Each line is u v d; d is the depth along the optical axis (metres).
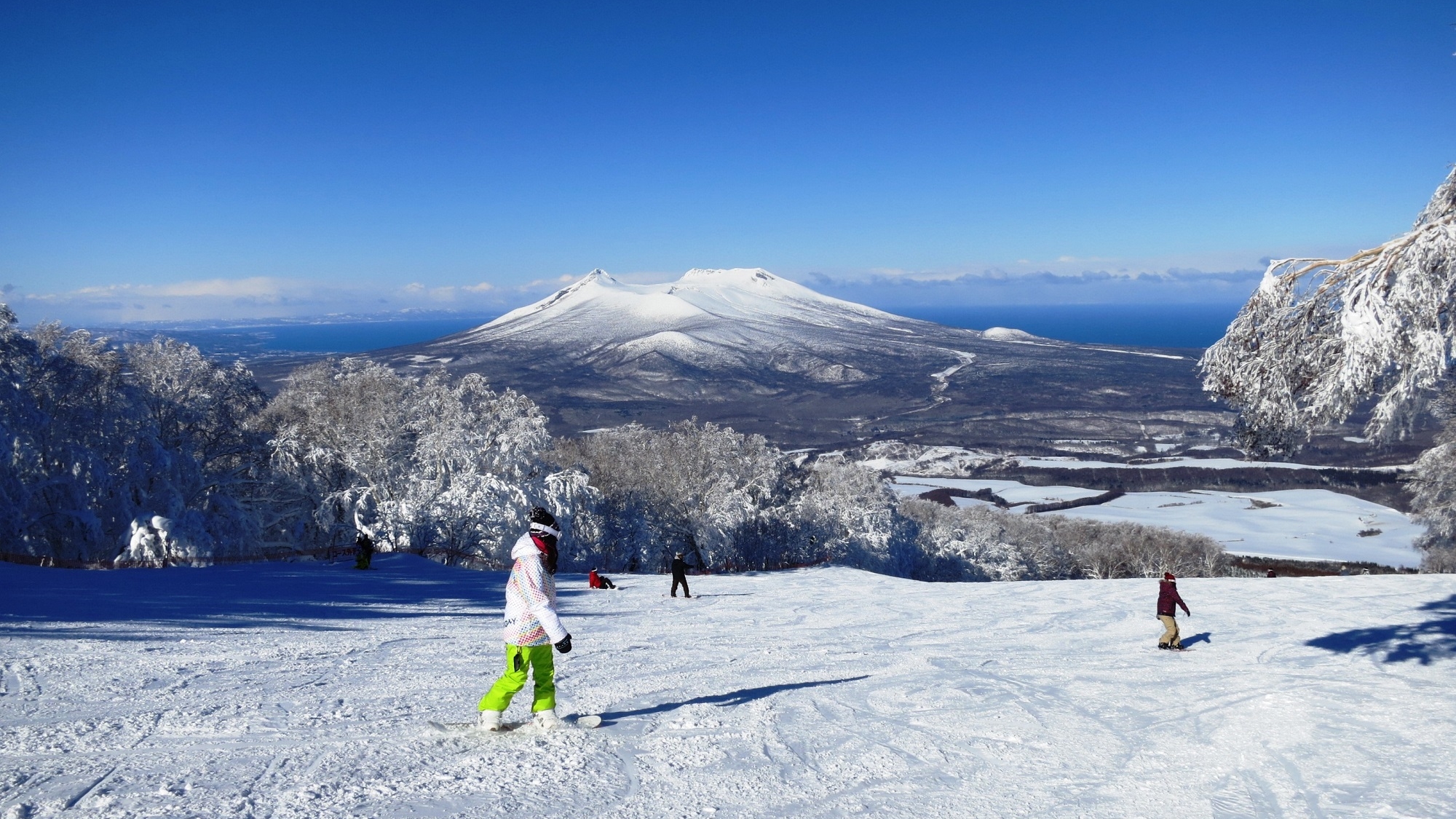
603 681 9.11
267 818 4.19
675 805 4.82
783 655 11.91
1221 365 9.63
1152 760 6.28
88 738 5.57
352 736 5.91
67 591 16.11
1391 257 8.16
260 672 8.56
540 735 6.04
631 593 24.34
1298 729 6.79
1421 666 10.50
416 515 36.28
